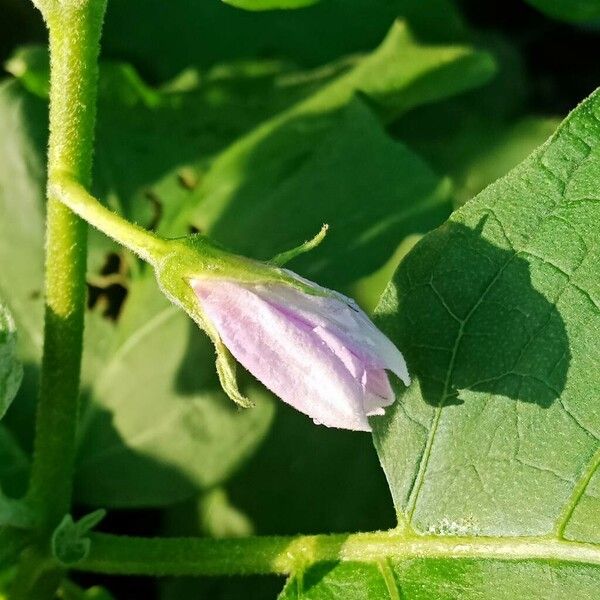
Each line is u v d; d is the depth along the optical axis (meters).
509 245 0.21
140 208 0.27
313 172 0.26
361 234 0.26
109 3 0.29
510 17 0.31
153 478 0.25
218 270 0.19
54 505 0.23
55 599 0.25
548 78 0.31
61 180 0.20
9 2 0.30
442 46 0.28
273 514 0.25
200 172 0.27
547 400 0.21
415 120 0.29
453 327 0.21
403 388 0.21
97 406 0.26
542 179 0.20
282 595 0.22
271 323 0.19
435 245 0.21
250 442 0.25
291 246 0.26
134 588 0.27
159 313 0.26
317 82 0.28
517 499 0.21
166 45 0.29
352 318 0.19
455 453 0.21
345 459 0.25
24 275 0.27
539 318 0.20
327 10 0.29
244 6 0.22
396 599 0.21
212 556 0.23
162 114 0.28
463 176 0.28
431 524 0.21
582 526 0.20
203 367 0.25
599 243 0.20
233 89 0.28
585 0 0.26
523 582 0.21
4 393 0.21
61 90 0.21
